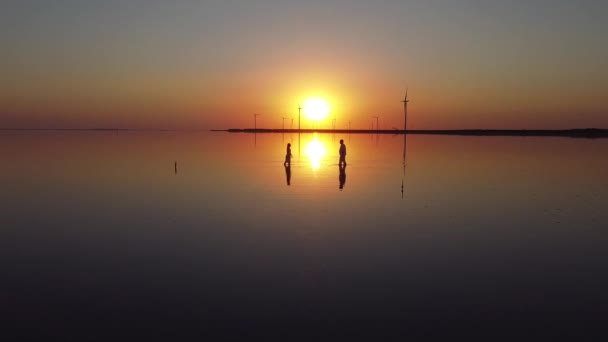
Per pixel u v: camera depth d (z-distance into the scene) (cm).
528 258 777
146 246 849
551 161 3111
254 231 973
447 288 632
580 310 557
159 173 2186
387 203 1347
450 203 1349
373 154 4047
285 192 1570
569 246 856
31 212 1187
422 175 2162
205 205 1301
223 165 2703
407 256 788
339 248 840
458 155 3859
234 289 627
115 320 529
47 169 2327
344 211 1212
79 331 501
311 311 554
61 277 674
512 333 498
